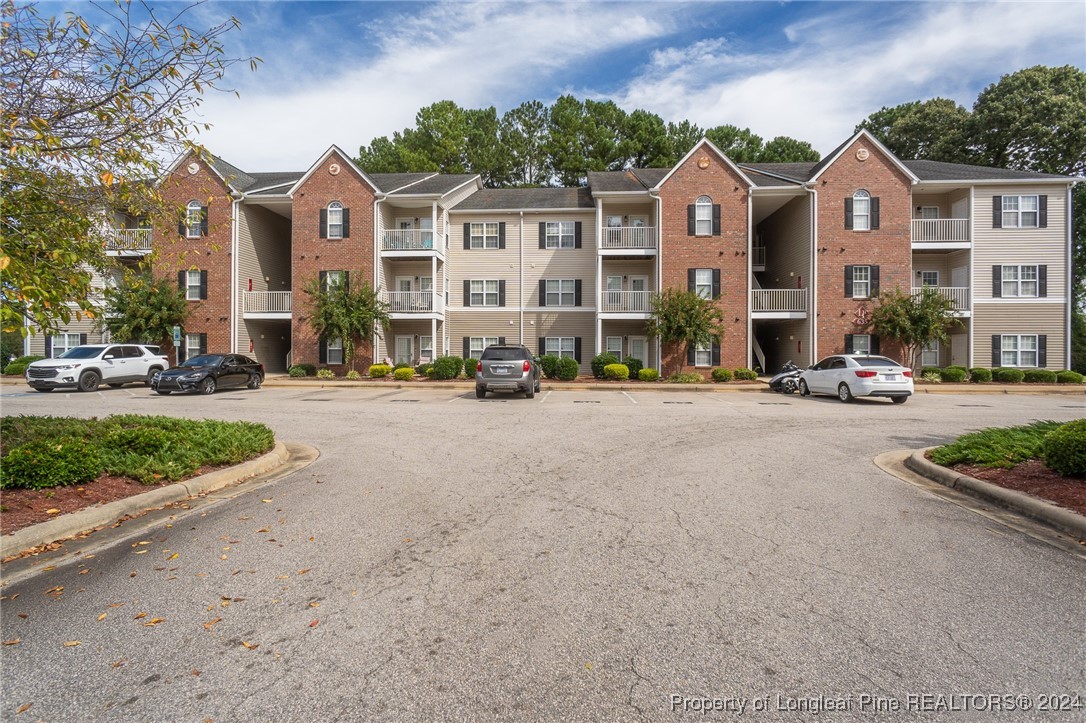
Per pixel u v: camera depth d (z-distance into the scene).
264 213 30.42
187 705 2.65
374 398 18.14
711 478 7.14
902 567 4.30
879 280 26.02
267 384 23.72
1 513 5.08
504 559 4.46
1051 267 26.19
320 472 7.52
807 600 3.73
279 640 3.24
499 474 7.34
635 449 9.09
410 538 4.94
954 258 27.41
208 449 7.45
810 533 5.07
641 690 2.77
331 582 4.03
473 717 2.57
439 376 25.20
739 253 26.53
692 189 26.72
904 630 3.34
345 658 3.05
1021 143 36.25
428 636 3.28
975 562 4.40
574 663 3.01
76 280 6.56
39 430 7.57
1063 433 6.44
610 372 25.33
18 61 5.70
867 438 10.27
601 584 3.99
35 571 4.24
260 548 4.71
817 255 26.20
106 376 21.02
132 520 5.44
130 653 3.10
